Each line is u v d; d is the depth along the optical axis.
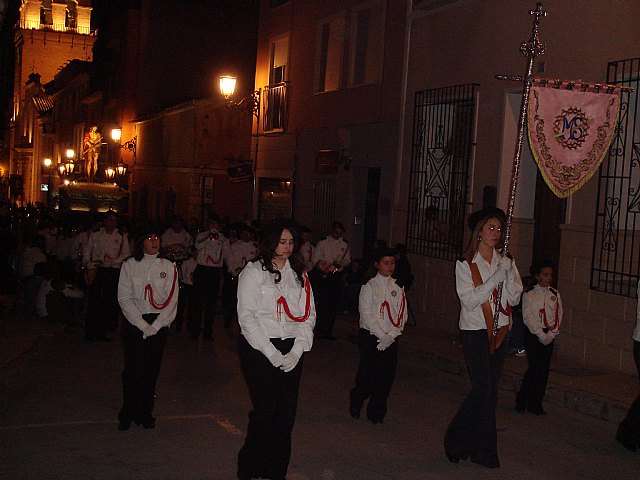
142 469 6.45
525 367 11.20
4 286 19.12
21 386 9.60
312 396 9.57
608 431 8.66
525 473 6.88
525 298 9.09
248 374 5.90
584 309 11.70
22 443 7.09
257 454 5.94
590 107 9.90
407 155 16.45
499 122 13.74
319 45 20.83
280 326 5.91
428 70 15.83
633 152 11.29
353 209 18.89
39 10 68.62
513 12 13.50
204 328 13.80
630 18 11.23
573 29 12.23
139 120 34.50
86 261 12.99
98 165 41.91
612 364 11.19
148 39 34.47
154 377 7.69
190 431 7.67
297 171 21.70
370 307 8.06
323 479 6.43
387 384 8.17
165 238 16.30
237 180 24.48
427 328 15.23
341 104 19.44
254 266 5.92
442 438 7.89
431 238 15.37
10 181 61.84
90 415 8.19
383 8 17.64
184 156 28.69
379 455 7.18
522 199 13.58
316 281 14.41
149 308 7.58
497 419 8.90
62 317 14.68
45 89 64.69
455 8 15.02
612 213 11.42
